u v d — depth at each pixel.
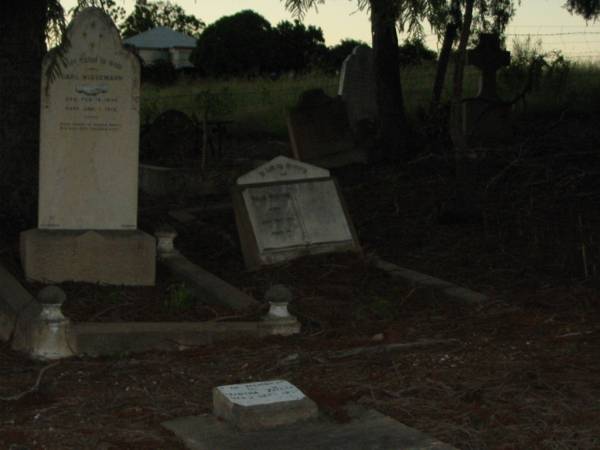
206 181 15.00
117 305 8.01
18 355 6.94
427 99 21.62
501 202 12.42
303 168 10.23
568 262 9.59
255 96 25.23
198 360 6.65
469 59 17.12
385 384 5.79
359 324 7.77
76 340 6.88
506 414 5.17
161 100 24.95
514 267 9.55
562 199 12.45
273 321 7.37
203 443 4.85
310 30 38.50
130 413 5.43
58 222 8.72
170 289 8.56
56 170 8.70
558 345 6.59
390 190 13.41
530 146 15.27
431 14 9.61
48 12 9.82
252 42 37.69
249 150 19.08
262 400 5.21
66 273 8.55
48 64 8.56
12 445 4.89
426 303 8.45
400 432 4.94
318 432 4.99
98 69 8.68
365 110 18.39
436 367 6.12
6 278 8.23
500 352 6.46
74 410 5.51
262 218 9.84
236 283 9.16
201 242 10.95
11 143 9.81
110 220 8.82
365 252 10.25
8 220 9.73
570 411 5.19
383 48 16.25
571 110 19.36
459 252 10.20
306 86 26.00
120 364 6.55
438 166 14.97
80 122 8.70
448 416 5.20
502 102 16.91
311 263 9.66
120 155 8.79
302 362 6.42
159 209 13.52
